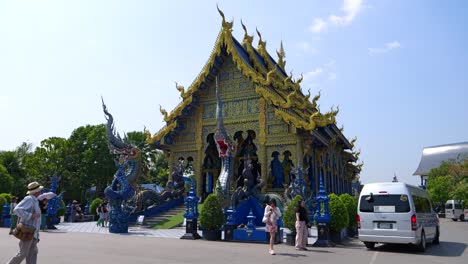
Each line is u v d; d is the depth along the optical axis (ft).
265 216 41.42
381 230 47.06
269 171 95.55
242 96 100.42
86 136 206.08
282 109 92.32
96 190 208.13
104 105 80.59
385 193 48.32
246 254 39.88
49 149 200.85
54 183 77.20
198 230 70.33
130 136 220.23
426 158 343.46
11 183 183.42
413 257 40.86
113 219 68.23
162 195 92.63
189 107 105.70
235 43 103.86
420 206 50.11
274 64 125.08
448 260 38.81
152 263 32.78
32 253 25.25
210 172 111.45
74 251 40.19
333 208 54.54
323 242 49.85
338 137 121.80
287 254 40.50
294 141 90.94
